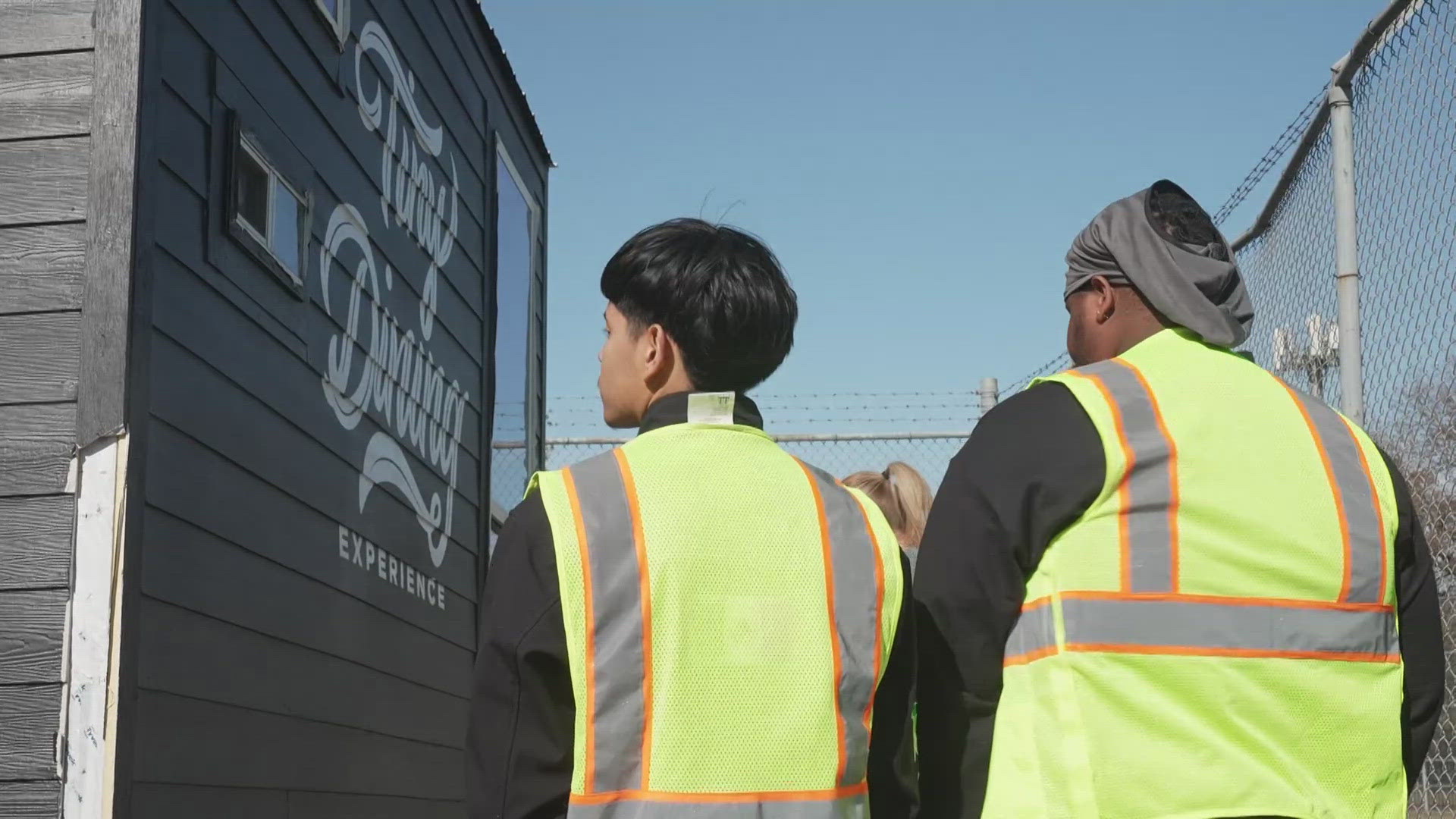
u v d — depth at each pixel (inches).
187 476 142.0
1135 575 67.7
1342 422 75.1
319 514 181.8
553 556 62.4
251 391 160.4
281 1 176.1
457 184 260.8
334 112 195.2
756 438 70.6
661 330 71.6
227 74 157.2
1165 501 68.4
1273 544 68.8
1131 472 68.6
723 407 70.4
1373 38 129.1
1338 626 69.2
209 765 143.6
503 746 61.1
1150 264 75.6
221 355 152.3
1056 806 65.9
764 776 61.8
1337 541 70.0
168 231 140.4
